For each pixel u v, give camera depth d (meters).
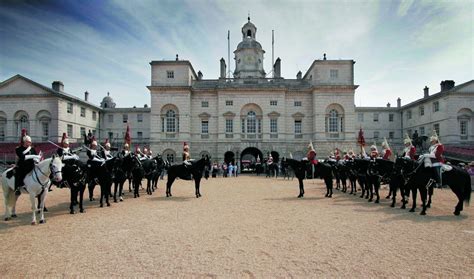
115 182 18.20
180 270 7.54
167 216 14.06
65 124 59.25
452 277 7.11
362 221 12.89
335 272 7.40
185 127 53.69
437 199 19.58
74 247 9.33
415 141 55.25
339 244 9.59
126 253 8.77
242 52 66.12
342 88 53.81
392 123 75.62
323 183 32.81
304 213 14.75
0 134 57.91
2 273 7.40
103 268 7.68
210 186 29.59
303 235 10.65
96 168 16.45
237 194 22.62
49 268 7.69
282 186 29.27
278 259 8.27
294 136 54.91
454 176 14.12
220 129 54.00
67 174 14.22
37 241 9.98
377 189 18.22
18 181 12.77
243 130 54.50
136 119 74.56
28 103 57.56
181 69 54.78
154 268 7.67
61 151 15.65
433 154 14.61
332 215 14.23
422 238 10.23
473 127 55.84
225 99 54.41
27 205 17.56
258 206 16.89
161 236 10.54
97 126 72.00
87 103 66.06
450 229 11.46
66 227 11.91
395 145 68.12
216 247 9.32
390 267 7.71
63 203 18.33
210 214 14.54
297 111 55.09
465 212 15.00
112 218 13.61
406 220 13.07
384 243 9.68
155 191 25.14
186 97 53.91
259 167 50.47
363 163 20.23
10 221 13.09
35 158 13.35
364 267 7.71
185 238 10.29
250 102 54.38
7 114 57.78
